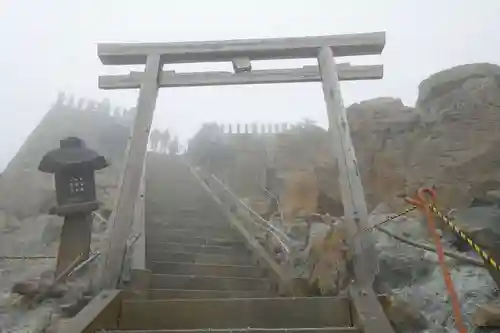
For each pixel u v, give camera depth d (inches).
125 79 343.3
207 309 197.8
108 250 223.6
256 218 439.8
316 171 540.4
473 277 252.5
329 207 498.0
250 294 280.5
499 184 374.6
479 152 402.0
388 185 447.5
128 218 237.1
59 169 308.0
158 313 197.0
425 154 436.8
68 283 273.7
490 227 270.8
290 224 419.8
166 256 349.4
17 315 239.6
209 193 537.0
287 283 275.9
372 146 486.0
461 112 441.4
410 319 209.6
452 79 474.6
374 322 168.2
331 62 323.3
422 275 275.3
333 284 237.8
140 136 278.2
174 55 337.4
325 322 192.5
